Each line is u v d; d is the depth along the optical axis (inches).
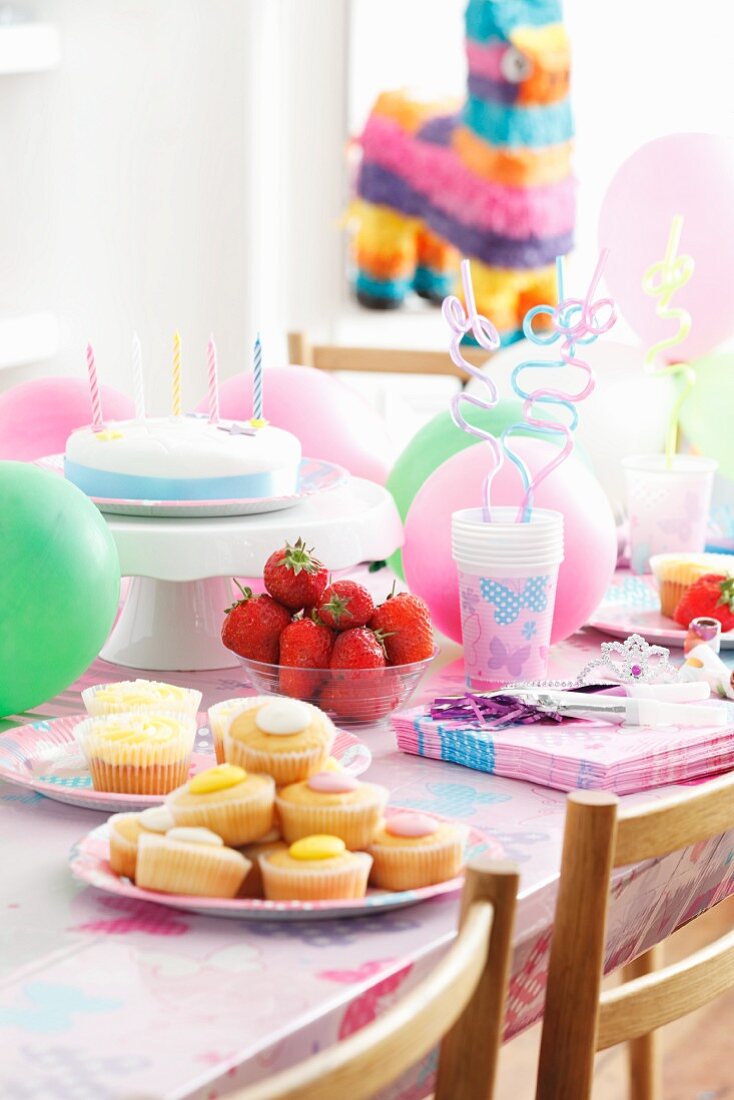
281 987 29.1
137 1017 27.8
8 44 114.0
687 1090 75.8
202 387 126.6
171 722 39.9
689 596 55.9
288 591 46.4
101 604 45.2
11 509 43.9
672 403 71.8
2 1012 27.9
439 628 54.8
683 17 124.3
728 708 46.2
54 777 41.1
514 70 126.0
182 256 125.0
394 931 31.9
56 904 33.2
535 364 51.3
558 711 44.8
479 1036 28.7
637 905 37.1
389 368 93.8
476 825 38.5
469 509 51.5
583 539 52.9
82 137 124.6
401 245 132.3
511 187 128.8
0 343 116.6
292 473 54.4
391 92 129.7
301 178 130.9
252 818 33.1
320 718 35.3
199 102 122.4
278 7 125.0
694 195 69.0
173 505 50.3
